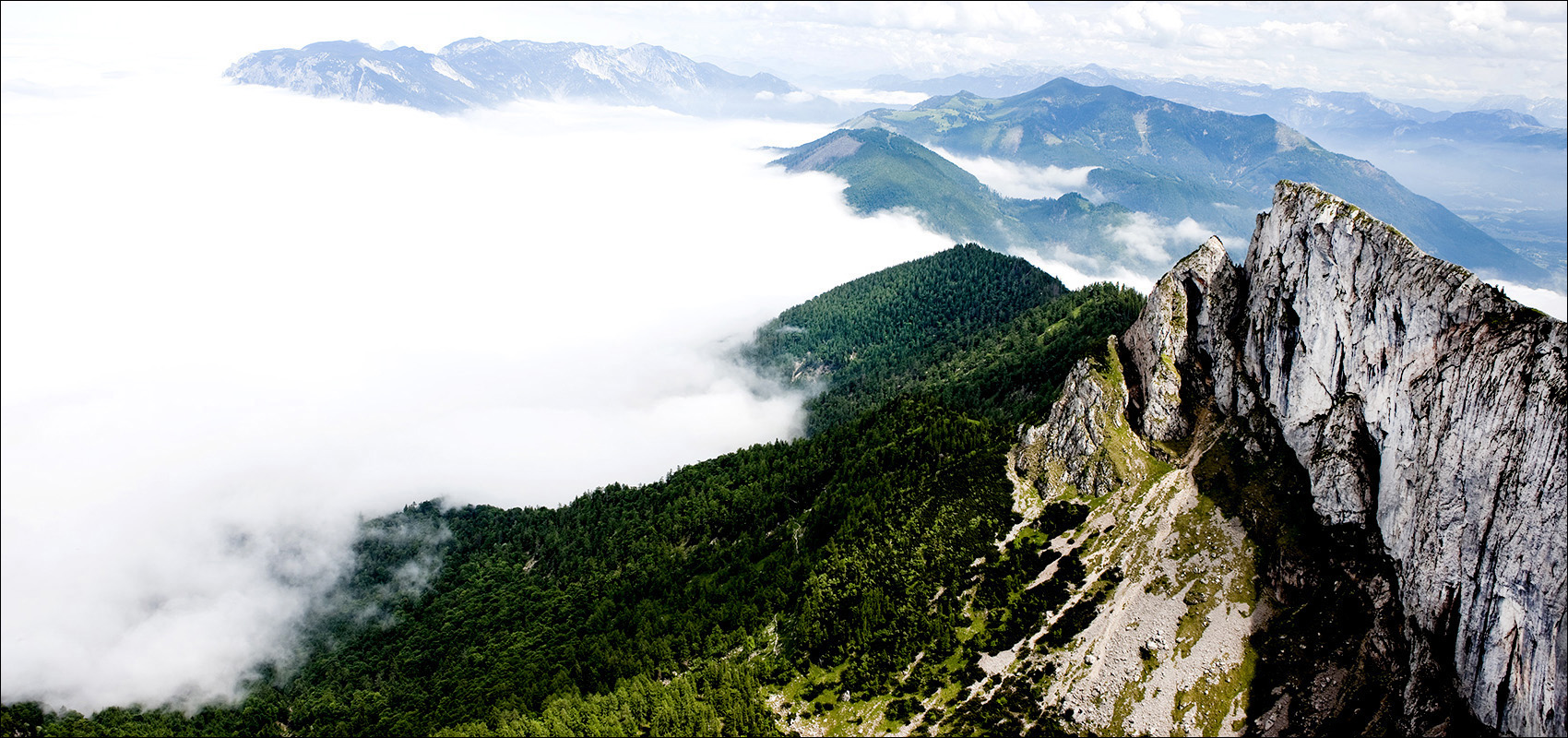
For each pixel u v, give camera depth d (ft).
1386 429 413.59
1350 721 376.48
